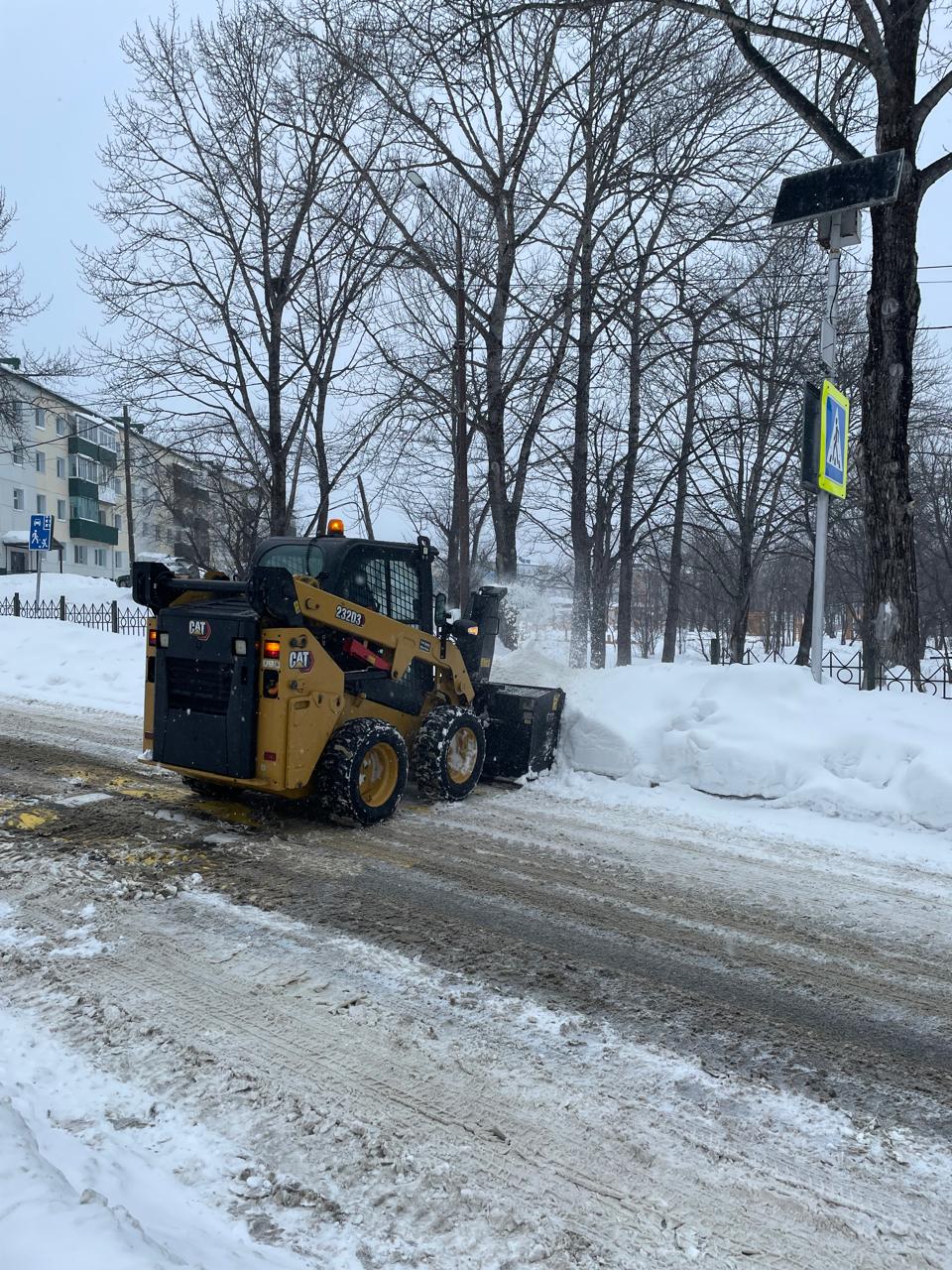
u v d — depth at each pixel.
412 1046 3.54
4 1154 2.38
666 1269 2.48
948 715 7.44
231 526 28.92
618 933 4.76
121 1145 2.85
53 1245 2.00
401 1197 2.71
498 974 4.20
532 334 16.59
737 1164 2.93
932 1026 3.88
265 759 6.10
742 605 23.77
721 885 5.58
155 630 6.66
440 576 27.94
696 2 10.29
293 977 4.08
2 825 6.23
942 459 28.75
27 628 16.45
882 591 9.84
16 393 28.00
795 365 17.28
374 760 6.70
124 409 18.22
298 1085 3.25
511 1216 2.65
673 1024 3.80
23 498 47.56
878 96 9.70
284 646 6.04
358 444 19.12
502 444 16.94
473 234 18.44
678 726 8.05
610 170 15.70
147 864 5.54
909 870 5.95
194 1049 3.46
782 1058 3.57
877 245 9.84
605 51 13.86
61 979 3.98
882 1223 2.69
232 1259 2.28
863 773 7.21
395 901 5.09
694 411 21.02
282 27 14.95
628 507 21.14
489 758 8.08
